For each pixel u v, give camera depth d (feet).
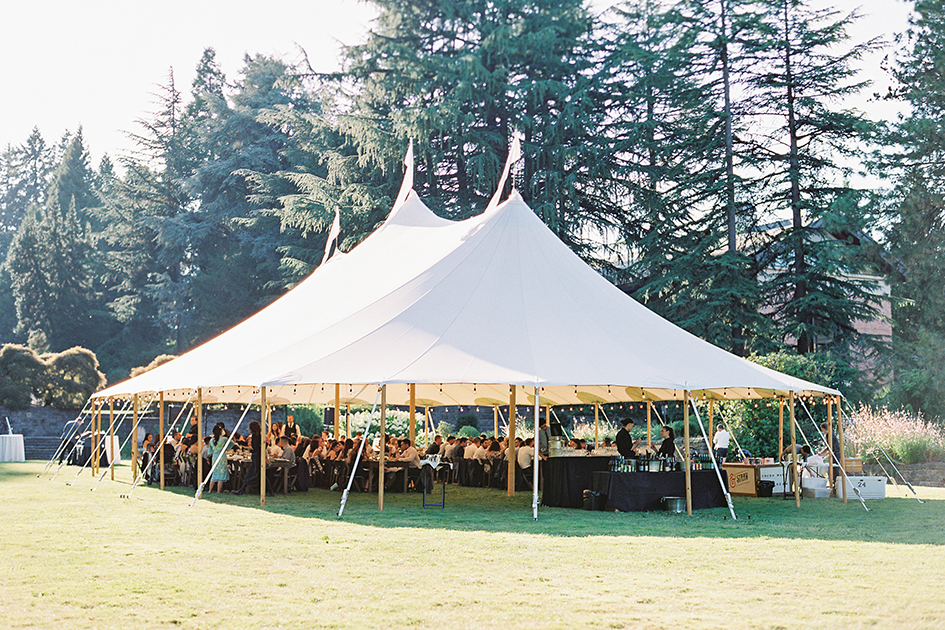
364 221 112.06
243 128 161.79
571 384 40.24
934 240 101.71
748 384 44.45
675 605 20.76
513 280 48.75
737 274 102.37
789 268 107.86
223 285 145.48
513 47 112.27
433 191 120.26
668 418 102.22
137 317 182.80
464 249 51.26
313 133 125.70
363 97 116.88
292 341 46.83
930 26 102.22
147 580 23.27
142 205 183.01
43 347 168.66
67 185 238.68
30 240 181.88
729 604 20.93
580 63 120.47
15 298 194.49
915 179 102.89
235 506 43.21
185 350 155.84
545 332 44.93
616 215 115.96
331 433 100.42
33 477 61.62
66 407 113.09
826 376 78.84
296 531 33.32
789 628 18.65
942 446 69.62
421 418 101.86
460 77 112.78
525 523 36.99
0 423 108.78
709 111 107.76
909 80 103.35
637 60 112.27
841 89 103.65
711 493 46.96
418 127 108.88
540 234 52.90
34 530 32.73
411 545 29.68
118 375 156.66
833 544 30.94
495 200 58.54
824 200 104.63
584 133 113.19
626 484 43.60
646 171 109.40
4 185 305.73
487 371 40.83
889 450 70.38
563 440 55.06
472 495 53.47
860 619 19.44
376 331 44.91
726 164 107.24
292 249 122.42
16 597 21.15
